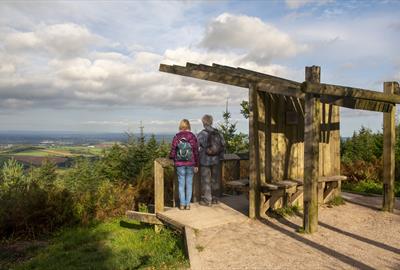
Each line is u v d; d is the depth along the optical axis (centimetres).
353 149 1417
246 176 1079
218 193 833
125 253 615
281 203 771
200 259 499
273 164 753
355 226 674
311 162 610
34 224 802
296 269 466
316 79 604
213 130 782
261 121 721
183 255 542
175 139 741
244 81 713
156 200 732
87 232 790
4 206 802
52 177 1515
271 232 620
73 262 605
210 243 562
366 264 485
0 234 780
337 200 854
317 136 616
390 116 799
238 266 475
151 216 732
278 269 466
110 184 1023
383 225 685
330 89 614
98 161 1335
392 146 797
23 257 674
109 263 564
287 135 788
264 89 692
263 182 726
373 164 1273
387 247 557
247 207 778
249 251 529
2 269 611
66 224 850
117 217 924
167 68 815
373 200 909
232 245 554
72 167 1516
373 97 715
